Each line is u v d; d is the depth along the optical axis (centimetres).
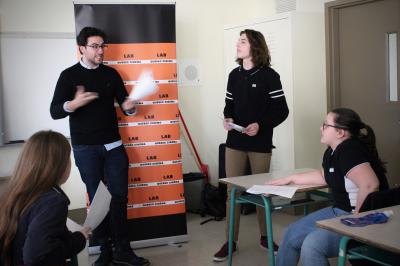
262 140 312
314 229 222
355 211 205
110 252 319
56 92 295
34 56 402
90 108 298
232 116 329
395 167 379
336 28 414
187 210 458
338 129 223
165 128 350
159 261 325
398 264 154
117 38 335
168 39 345
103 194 202
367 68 393
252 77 310
